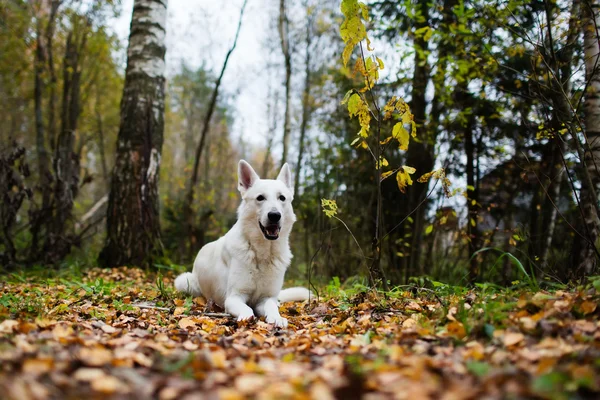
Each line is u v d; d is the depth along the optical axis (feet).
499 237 34.45
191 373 7.90
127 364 8.41
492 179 35.68
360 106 15.72
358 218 37.35
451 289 16.93
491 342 9.89
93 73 70.54
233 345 10.96
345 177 40.22
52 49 60.54
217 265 19.24
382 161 17.07
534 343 9.48
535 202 30.83
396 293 16.99
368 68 15.49
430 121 32.22
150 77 32.09
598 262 15.78
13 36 55.26
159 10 32.73
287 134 46.85
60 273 29.43
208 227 51.93
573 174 28.45
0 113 86.22
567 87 21.56
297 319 16.31
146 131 31.68
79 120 68.85
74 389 6.82
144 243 31.17
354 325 13.56
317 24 50.67
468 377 7.51
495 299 13.58
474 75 25.64
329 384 7.36
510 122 30.30
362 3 14.83
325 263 36.58
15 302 15.70
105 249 31.53
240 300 17.46
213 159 95.45
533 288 13.96
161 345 10.23
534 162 30.17
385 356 9.23
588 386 6.60
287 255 18.60
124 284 25.18
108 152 90.94
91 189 102.58
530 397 6.33
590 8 16.57
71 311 15.38
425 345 10.04
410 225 32.81
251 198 18.04
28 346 8.77
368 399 6.56
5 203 32.09
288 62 47.60
